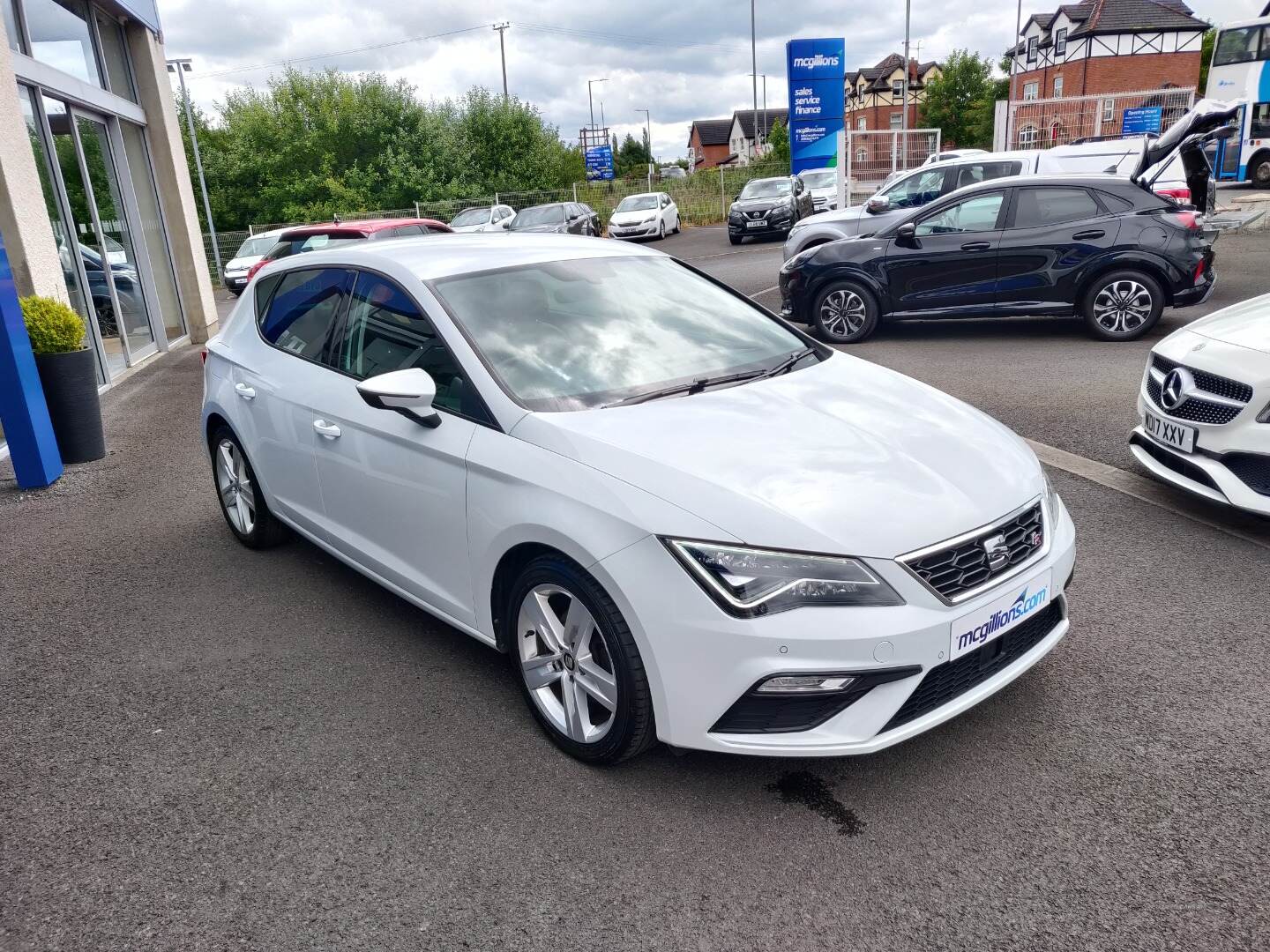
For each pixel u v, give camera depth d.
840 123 27.81
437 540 3.16
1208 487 4.34
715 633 2.36
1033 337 9.51
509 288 3.46
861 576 2.36
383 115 34.59
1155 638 3.41
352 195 33.22
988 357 8.62
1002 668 2.71
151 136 12.74
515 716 3.12
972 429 3.01
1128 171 12.40
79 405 6.66
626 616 2.48
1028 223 9.02
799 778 2.71
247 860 2.46
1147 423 4.79
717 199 36.47
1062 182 8.96
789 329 3.85
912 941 2.11
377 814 2.63
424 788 2.74
